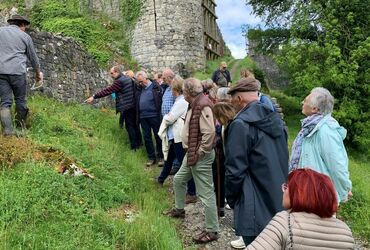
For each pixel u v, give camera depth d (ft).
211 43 97.66
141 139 31.76
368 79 58.23
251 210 11.69
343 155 13.82
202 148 16.70
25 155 18.61
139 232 14.79
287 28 69.26
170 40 75.10
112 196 18.70
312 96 14.70
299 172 8.45
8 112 21.27
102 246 13.46
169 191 23.45
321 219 8.05
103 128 32.53
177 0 76.23
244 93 12.98
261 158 11.90
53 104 32.35
